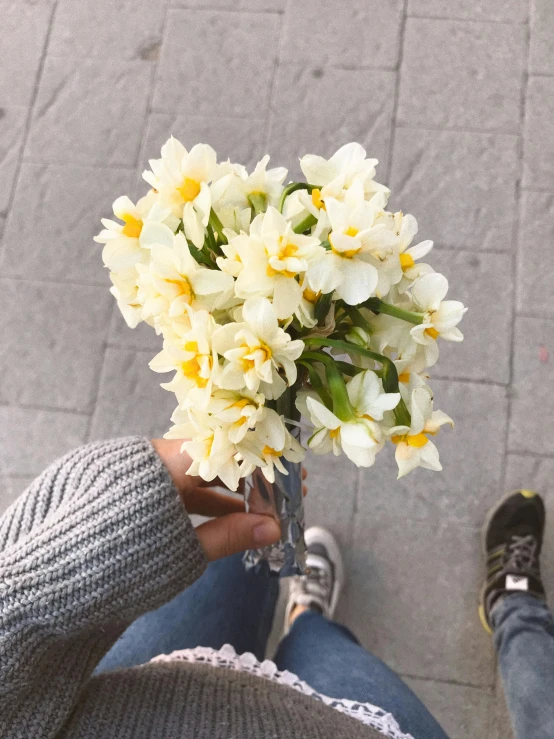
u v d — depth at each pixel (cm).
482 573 122
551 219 132
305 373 57
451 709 117
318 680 91
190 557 65
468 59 139
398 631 121
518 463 124
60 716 64
